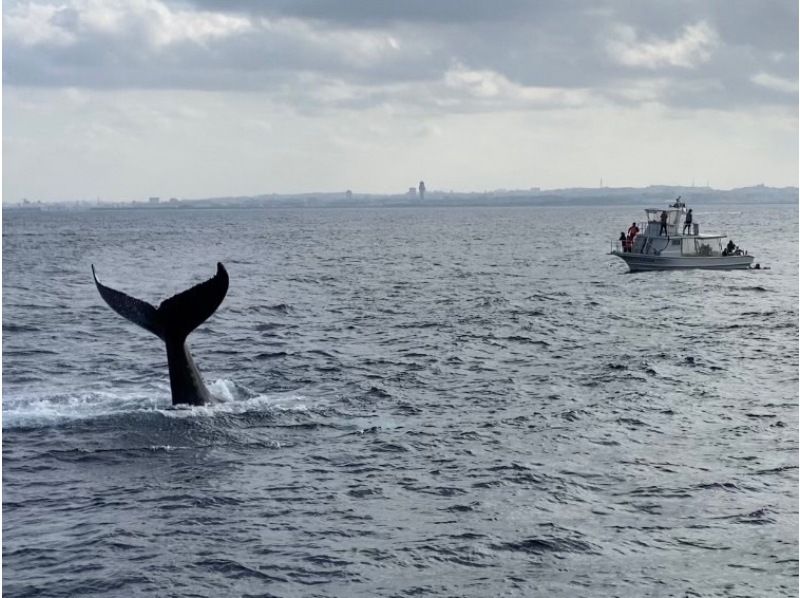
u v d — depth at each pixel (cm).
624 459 2350
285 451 2402
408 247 12612
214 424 2591
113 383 3178
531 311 5194
